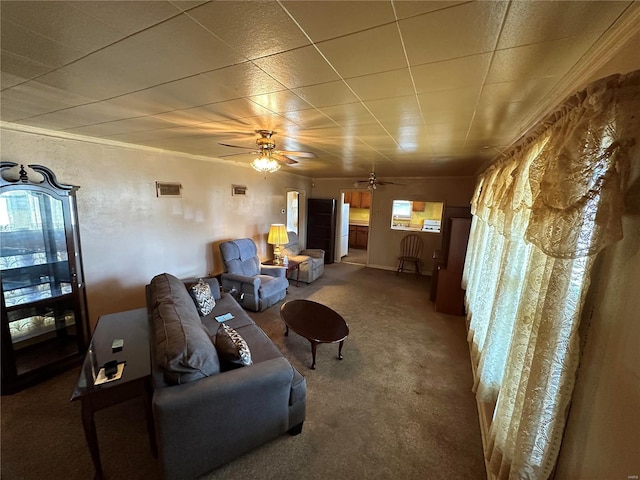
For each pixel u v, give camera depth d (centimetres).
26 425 196
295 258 550
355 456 180
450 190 609
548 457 111
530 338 121
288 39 104
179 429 148
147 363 176
